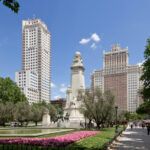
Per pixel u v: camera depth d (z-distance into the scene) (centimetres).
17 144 2652
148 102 7544
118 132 5984
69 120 10481
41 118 12306
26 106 11919
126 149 3388
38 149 2352
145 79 5944
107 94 8131
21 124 12038
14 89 13175
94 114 7994
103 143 3095
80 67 11500
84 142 3312
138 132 7850
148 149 3422
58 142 2809
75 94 11256
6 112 11225
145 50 5747
